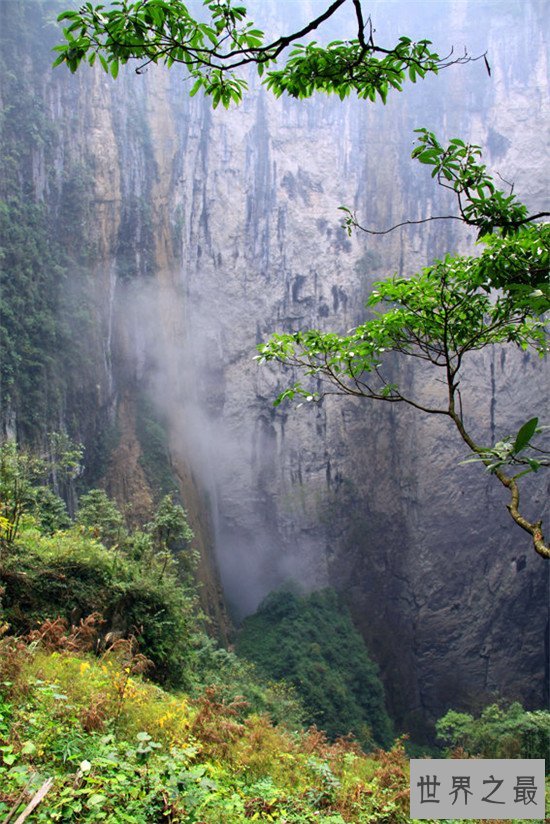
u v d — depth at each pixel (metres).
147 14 2.50
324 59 2.92
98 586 8.75
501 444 3.00
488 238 3.32
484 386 38.28
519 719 18.14
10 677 4.57
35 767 3.47
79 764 3.63
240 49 2.63
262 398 39.72
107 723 4.49
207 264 39.28
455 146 3.09
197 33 2.62
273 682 25.91
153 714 5.07
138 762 3.84
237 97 2.97
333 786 5.42
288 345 4.48
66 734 3.94
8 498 8.98
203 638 16.19
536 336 4.24
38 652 5.79
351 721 28.34
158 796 3.55
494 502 37.78
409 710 37.06
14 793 3.12
